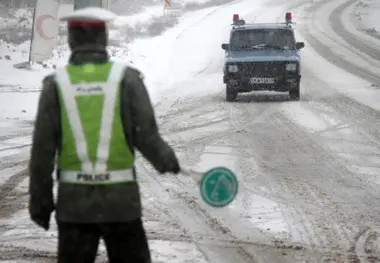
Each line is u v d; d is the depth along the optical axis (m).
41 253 21.08
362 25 145.00
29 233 23.14
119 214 11.99
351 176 32.16
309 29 135.62
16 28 105.94
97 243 12.38
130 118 12.16
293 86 59.41
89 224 12.06
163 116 51.94
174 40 111.62
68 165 12.12
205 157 36.25
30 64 70.62
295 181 31.02
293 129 45.38
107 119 12.06
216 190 12.72
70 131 12.06
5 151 37.97
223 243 22.17
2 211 25.97
